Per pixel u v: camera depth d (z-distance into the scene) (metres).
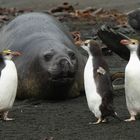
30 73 25.80
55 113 22.19
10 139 17.88
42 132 18.69
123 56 27.16
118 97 24.94
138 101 19.56
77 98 26.11
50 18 29.77
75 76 25.66
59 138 17.75
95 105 19.11
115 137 17.67
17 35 28.16
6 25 30.27
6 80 20.31
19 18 29.69
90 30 43.62
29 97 26.31
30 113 22.36
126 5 58.72
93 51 19.39
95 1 62.34
